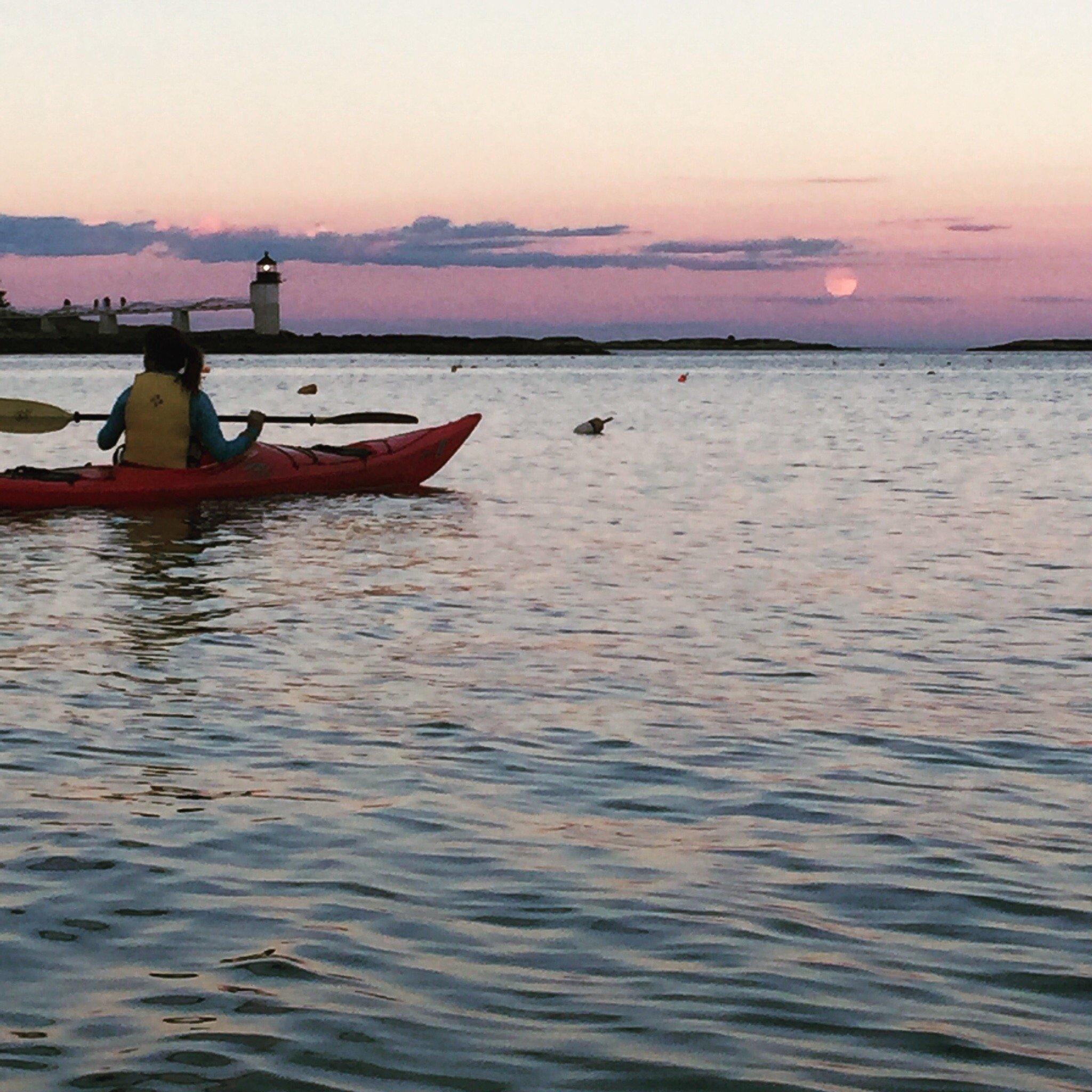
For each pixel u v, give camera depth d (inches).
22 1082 125.3
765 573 438.6
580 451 979.3
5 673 294.2
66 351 7155.5
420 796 212.5
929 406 1835.6
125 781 218.8
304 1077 126.9
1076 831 198.1
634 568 446.9
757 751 239.5
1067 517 587.5
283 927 161.6
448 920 164.4
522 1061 130.3
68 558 463.2
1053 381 3486.7
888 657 316.2
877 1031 136.6
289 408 1808.6
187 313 6619.1
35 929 160.2
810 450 991.6
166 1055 130.6
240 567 446.3
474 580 422.6
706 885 176.6
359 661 309.0
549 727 254.1
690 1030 136.5
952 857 187.3
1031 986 147.0
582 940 158.7
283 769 226.2
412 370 4904.0
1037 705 272.5
